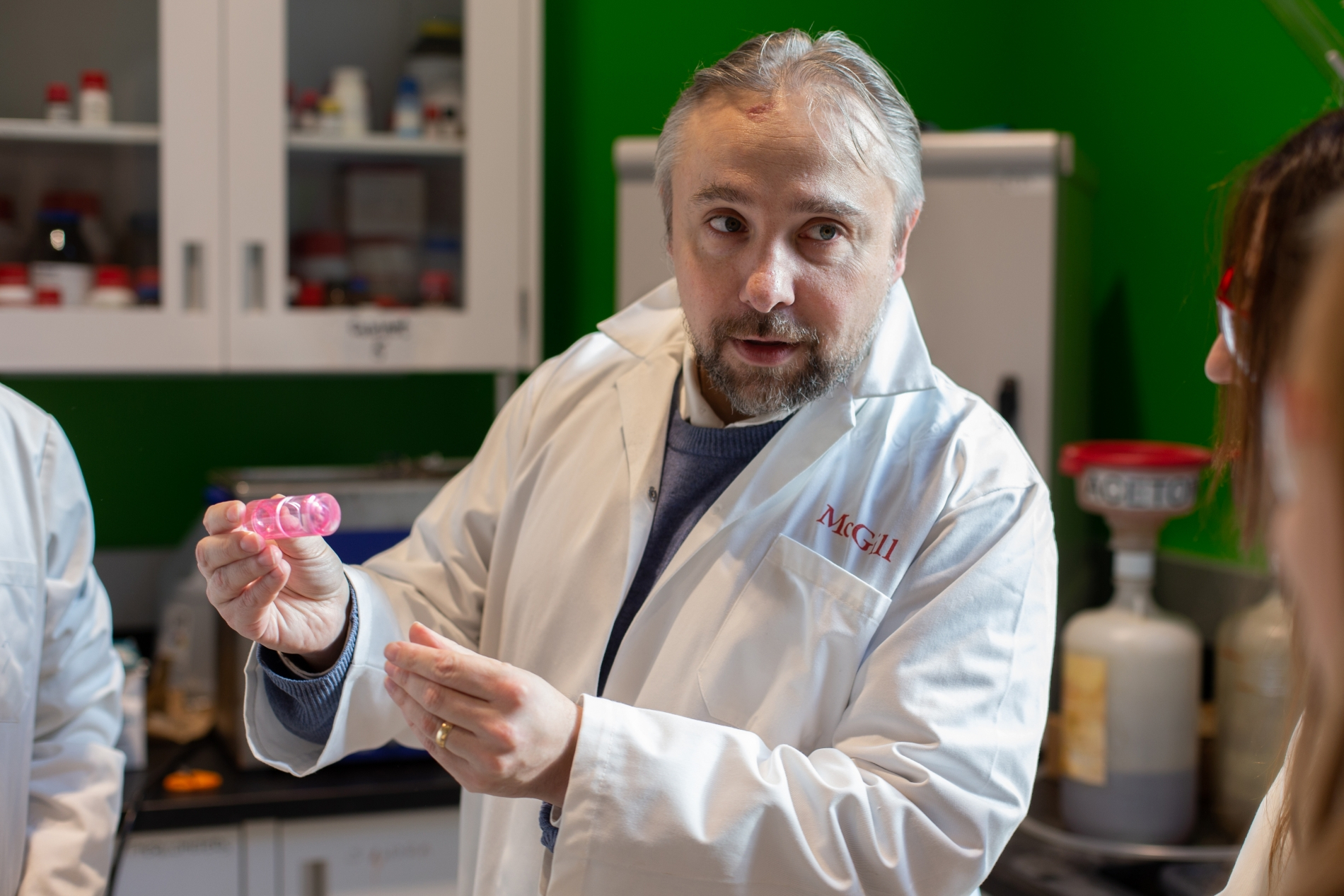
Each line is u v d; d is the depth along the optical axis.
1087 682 1.50
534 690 0.85
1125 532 1.54
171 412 2.36
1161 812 1.47
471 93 2.17
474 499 1.24
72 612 1.28
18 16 2.00
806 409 1.05
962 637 0.94
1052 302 1.88
